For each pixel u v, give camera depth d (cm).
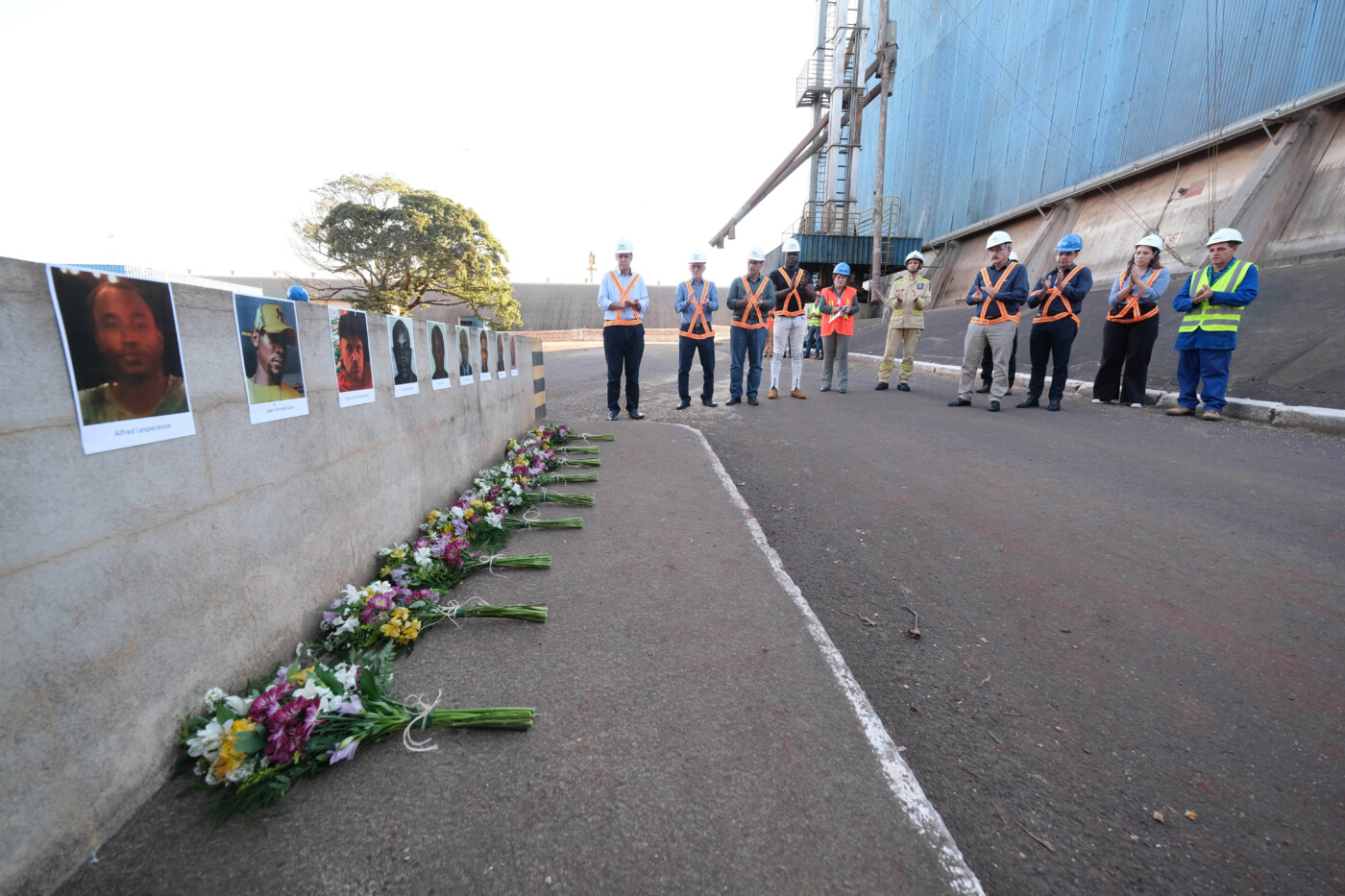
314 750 160
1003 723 196
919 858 138
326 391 227
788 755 168
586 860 135
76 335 129
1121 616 257
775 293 823
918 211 2870
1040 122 2039
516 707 187
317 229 2794
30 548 119
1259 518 355
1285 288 967
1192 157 1513
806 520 372
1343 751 183
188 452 160
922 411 716
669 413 755
